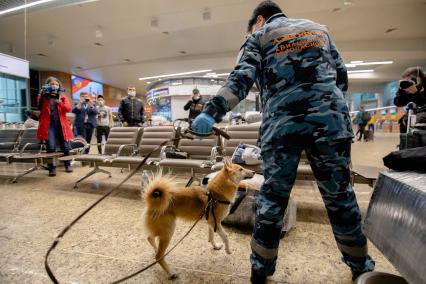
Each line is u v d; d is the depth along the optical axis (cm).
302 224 218
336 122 111
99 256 168
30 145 444
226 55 1082
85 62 1202
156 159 312
